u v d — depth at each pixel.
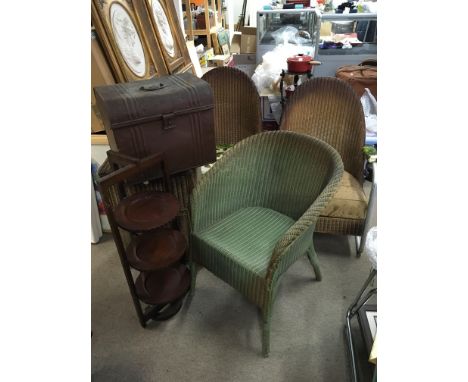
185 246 1.28
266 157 1.46
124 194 1.41
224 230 1.39
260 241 1.33
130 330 1.45
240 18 4.56
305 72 2.12
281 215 1.50
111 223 1.14
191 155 1.43
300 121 1.81
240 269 1.22
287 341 1.38
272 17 2.90
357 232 1.64
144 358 1.34
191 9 3.37
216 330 1.44
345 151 1.78
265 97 2.48
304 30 2.86
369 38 2.90
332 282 1.65
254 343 1.38
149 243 1.29
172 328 1.45
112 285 1.67
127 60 1.70
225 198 1.46
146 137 1.27
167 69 2.03
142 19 1.87
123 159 1.20
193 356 1.34
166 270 1.47
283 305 1.54
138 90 1.29
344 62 2.67
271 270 1.12
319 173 1.35
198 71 2.62
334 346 1.36
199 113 1.36
